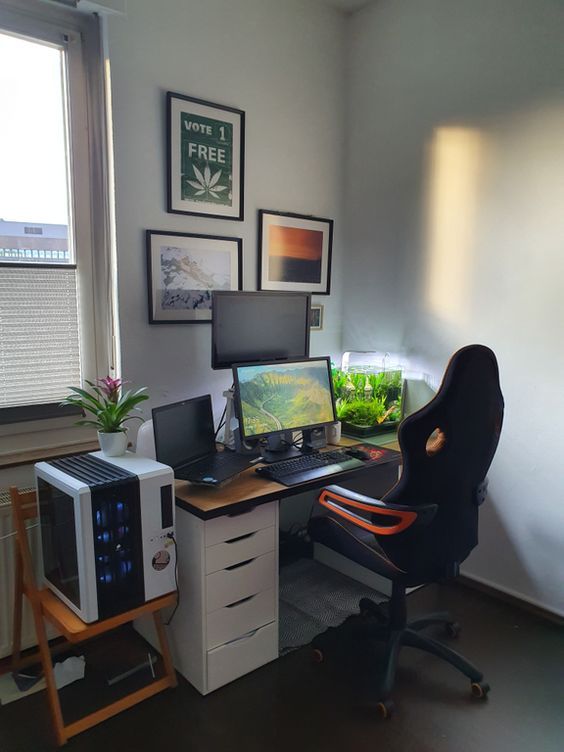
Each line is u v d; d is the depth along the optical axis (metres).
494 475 2.52
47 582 1.86
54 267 2.17
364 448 2.46
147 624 2.20
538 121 2.25
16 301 2.11
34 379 2.18
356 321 3.08
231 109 2.49
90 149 2.22
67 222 2.22
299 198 2.85
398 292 2.84
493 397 1.86
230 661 1.97
